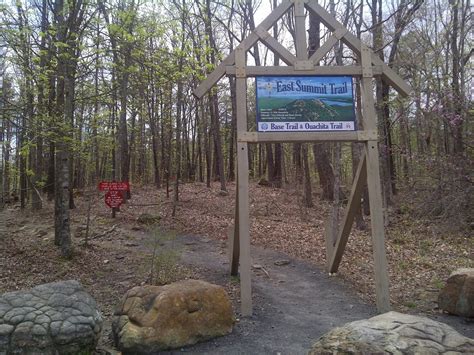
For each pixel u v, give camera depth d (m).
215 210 17.16
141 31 9.21
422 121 16.61
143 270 8.70
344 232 8.45
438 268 9.61
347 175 28.92
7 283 8.27
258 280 8.94
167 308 5.32
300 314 6.77
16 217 16.31
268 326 6.18
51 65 9.52
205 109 28.33
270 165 25.89
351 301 7.49
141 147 29.53
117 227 13.52
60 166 10.15
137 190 23.00
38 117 9.28
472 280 6.46
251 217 15.82
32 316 4.65
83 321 4.76
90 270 9.25
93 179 27.56
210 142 33.59
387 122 16.50
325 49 7.30
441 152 14.55
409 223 14.38
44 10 10.88
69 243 9.96
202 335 5.51
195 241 12.48
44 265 9.34
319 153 20.19
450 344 3.42
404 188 16.47
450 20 17.70
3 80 15.91
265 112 7.09
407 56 17.78
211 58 17.34
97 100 11.10
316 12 7.36
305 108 7.14
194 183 27.47
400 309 6.96
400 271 9.45
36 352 4.43
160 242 9.12
